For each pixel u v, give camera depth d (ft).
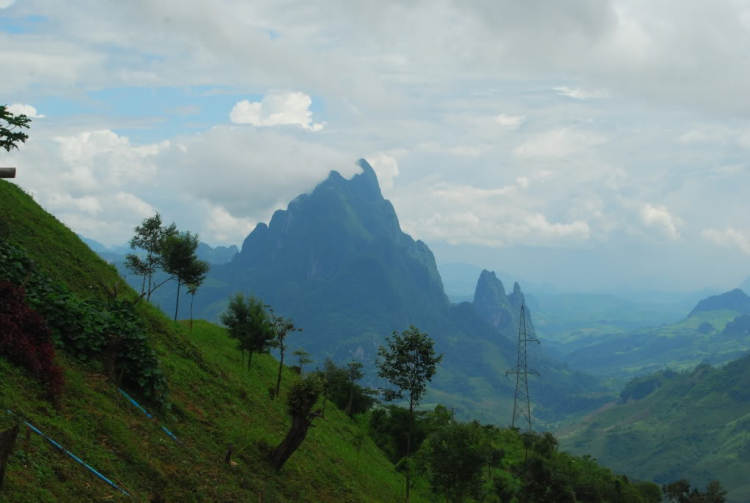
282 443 91.61
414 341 123.24
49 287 81.25
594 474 327.26
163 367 98.17
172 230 177.37
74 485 49.62
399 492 141.90
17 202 124.06
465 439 142.10
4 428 49.75
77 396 65.62
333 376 251.19
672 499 440.45
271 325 173.37
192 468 69.31
